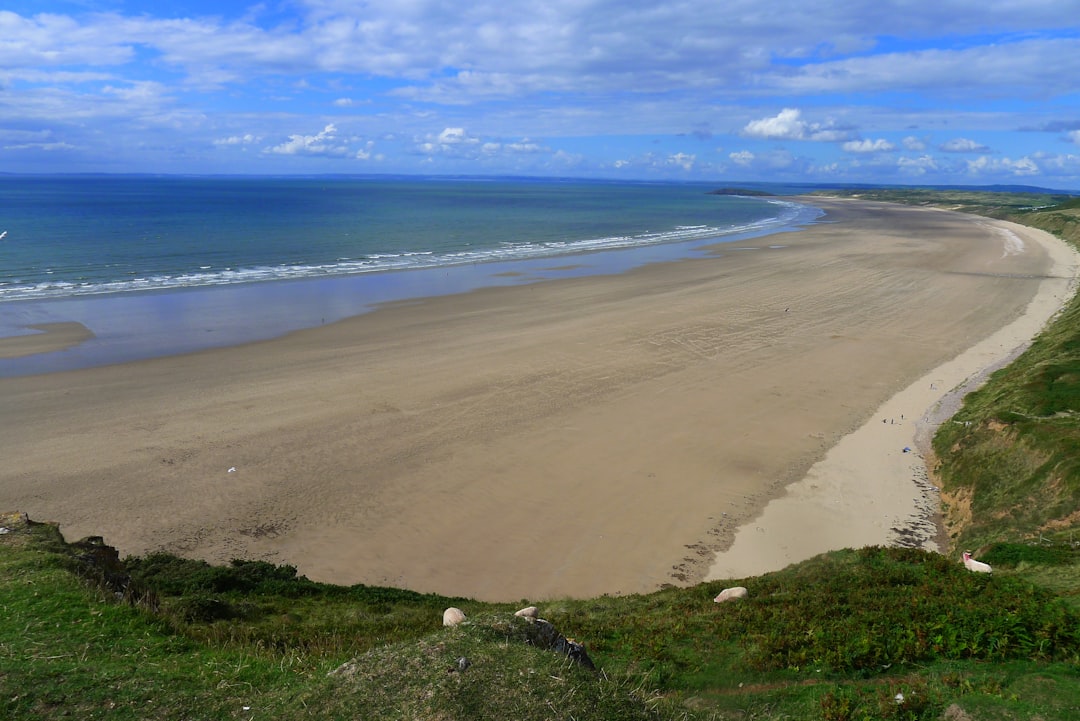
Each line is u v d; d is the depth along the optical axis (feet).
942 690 27.20
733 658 32.53
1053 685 26.89
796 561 58.54
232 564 53.21
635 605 44.62
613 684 22.09
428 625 39.11
